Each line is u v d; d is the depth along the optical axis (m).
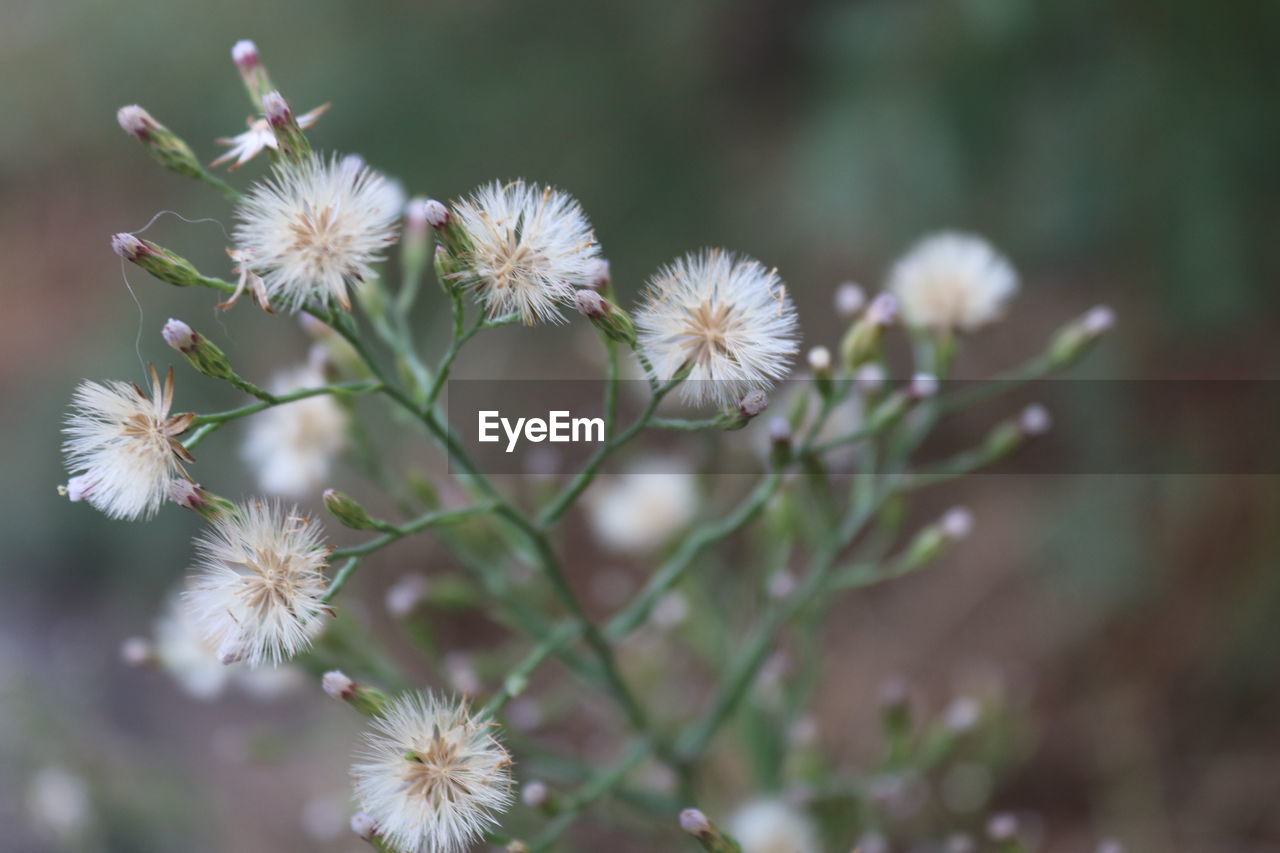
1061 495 0.41
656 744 0.23
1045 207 0.35
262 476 0.24
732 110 0.44
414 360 0.22
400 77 0.42
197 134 0.44
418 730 0.20
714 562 0.29
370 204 0.20
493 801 0.20
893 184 0.35
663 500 0.26
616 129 0.43
